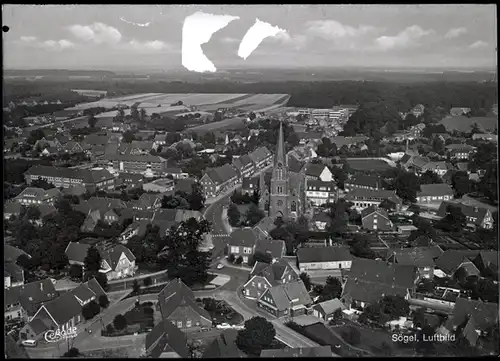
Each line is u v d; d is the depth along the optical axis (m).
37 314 89.19
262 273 103.50
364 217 143.75
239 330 86.62
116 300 102.25
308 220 146.88
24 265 114.88
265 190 155.38
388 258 115.94
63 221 134.25
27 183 176.00
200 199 168.38
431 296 101.88
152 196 159.88
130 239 126.12
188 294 96.81
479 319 87.75
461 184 171.50
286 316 95.25
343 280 111.44
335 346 82.69
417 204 167.12
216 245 134.75
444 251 119.19
